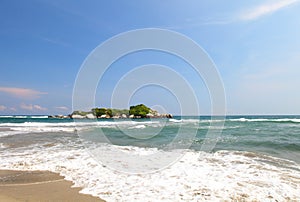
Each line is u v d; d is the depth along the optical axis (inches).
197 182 191.5
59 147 377.4
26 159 279.1
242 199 154.6
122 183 189.8
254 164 253.9
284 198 156.3
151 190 172.9
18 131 705.6
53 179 200.2
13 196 161.2
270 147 365.7
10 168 237.0
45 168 237.1
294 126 856.9
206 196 159.9
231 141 434.6
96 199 155.6
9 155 305.1
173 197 158.4
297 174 213.5
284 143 398.3
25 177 206.7
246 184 185.2
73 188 177.8
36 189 175.5
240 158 286.2
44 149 356.2
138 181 195.5
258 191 169.3
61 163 258.7
